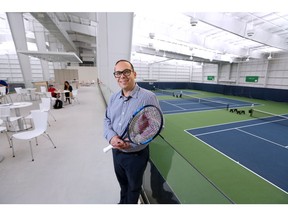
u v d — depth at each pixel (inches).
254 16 354.6
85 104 366.0
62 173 119.9
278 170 181.0
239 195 143.7
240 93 828.0
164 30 446.3
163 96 798.5
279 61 761.0
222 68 1041.5
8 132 195.9
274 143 253.0
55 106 320.8
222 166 186.9
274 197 141.9
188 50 702.5
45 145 162.1
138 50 731.4
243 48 653.3
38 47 581.9
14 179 112.7
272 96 697.6
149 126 61.7
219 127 328.2
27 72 501.0
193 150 225.6
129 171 66.8
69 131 200.4
